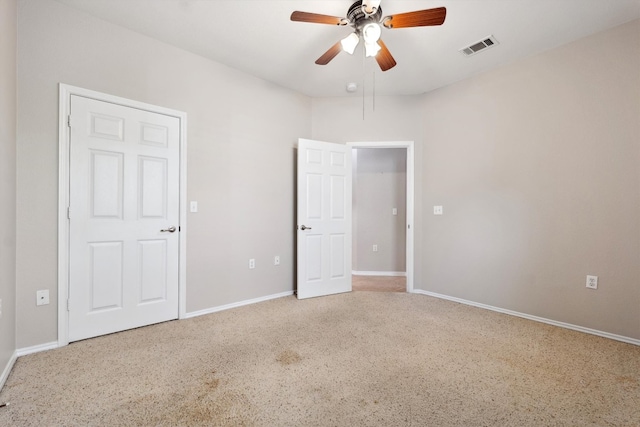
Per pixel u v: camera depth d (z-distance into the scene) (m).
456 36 2.55
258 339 2.33
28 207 2.04
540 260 2.78
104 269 2.36
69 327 2.21
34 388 1.64
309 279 3.55
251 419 1.41
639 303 2.27
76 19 2.23
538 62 2.80
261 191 3.38
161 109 2.64
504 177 3.03
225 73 3.07
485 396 1.60
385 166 5.13
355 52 2.83
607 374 1.83
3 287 1.72
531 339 2.36
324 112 3.90
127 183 2.47
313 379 1.76
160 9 2.24
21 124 2.01
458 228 3.42
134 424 1.37
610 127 2.40
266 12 2.27
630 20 2.31
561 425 1.38
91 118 2.29
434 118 3.65
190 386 1.68
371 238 5.15
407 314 2.95
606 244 2.42
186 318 2.79
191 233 2.84
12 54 1.90
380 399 1.57
